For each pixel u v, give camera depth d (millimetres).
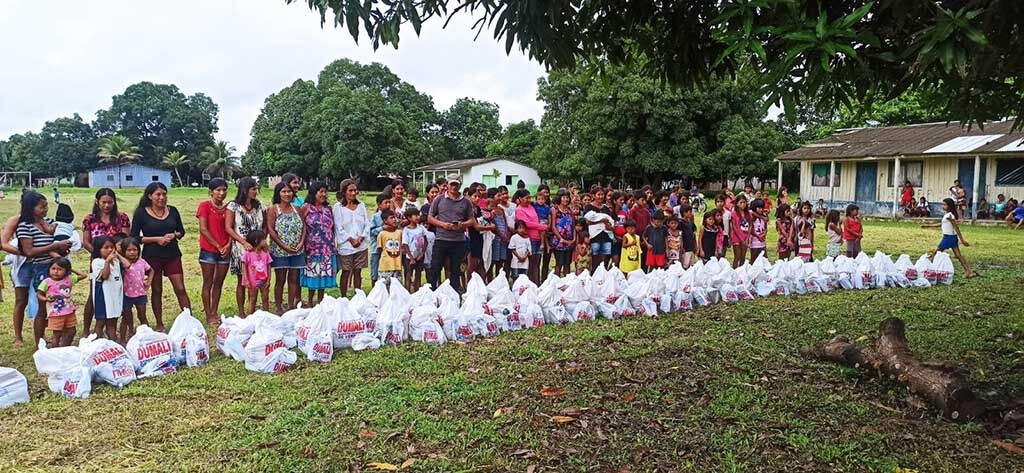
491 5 4488
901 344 4926
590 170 35125
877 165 26312
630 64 5488
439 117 67625
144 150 86062
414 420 4168
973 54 2988
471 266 8727
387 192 8805
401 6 4219
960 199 22297
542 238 9094
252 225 7082
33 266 5926
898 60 3439
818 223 22984
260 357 5207
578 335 6332
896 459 3674
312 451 3732
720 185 49031
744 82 4805
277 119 59688
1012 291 8906
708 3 4945
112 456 3721
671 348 5824
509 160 48750
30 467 3592
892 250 14336
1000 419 4180
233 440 3895
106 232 6426
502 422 4133
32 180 86562
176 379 5035
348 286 8711
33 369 5352
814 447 3797
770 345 5953
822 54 2975
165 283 9516
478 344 6027
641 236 9727
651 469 3533
